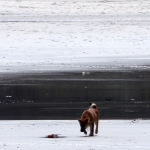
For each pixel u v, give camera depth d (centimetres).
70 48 6362
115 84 3831
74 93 3406
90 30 8006
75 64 5159
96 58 5588
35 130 1989
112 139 1730
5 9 10850
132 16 10044
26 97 3256
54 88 3641
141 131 1934
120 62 5266
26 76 4331
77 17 9956
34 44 6675
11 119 2439
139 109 2748
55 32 7812
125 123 2208
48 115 2578
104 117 2480
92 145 1580
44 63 5250
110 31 7869
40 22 8944
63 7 11200
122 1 11781
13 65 5116
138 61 5328
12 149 1503
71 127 2086
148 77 4238
